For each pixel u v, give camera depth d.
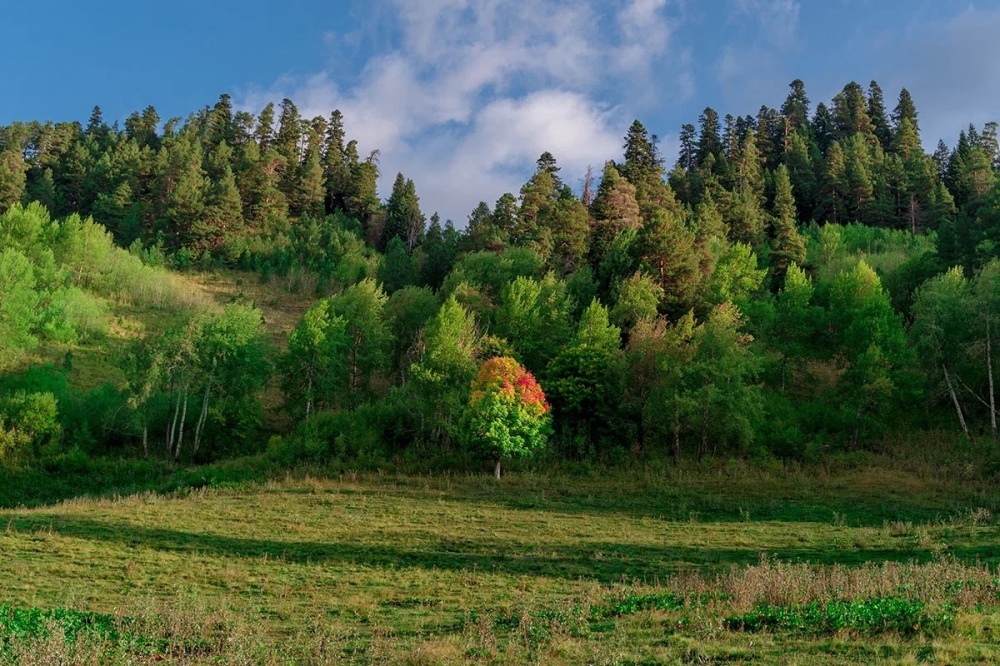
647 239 65.31
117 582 22.27
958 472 41.56
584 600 18.97
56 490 43.97
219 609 18.33
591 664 13.05
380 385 67.38
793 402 54.44
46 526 29.97
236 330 56.41
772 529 31.98
